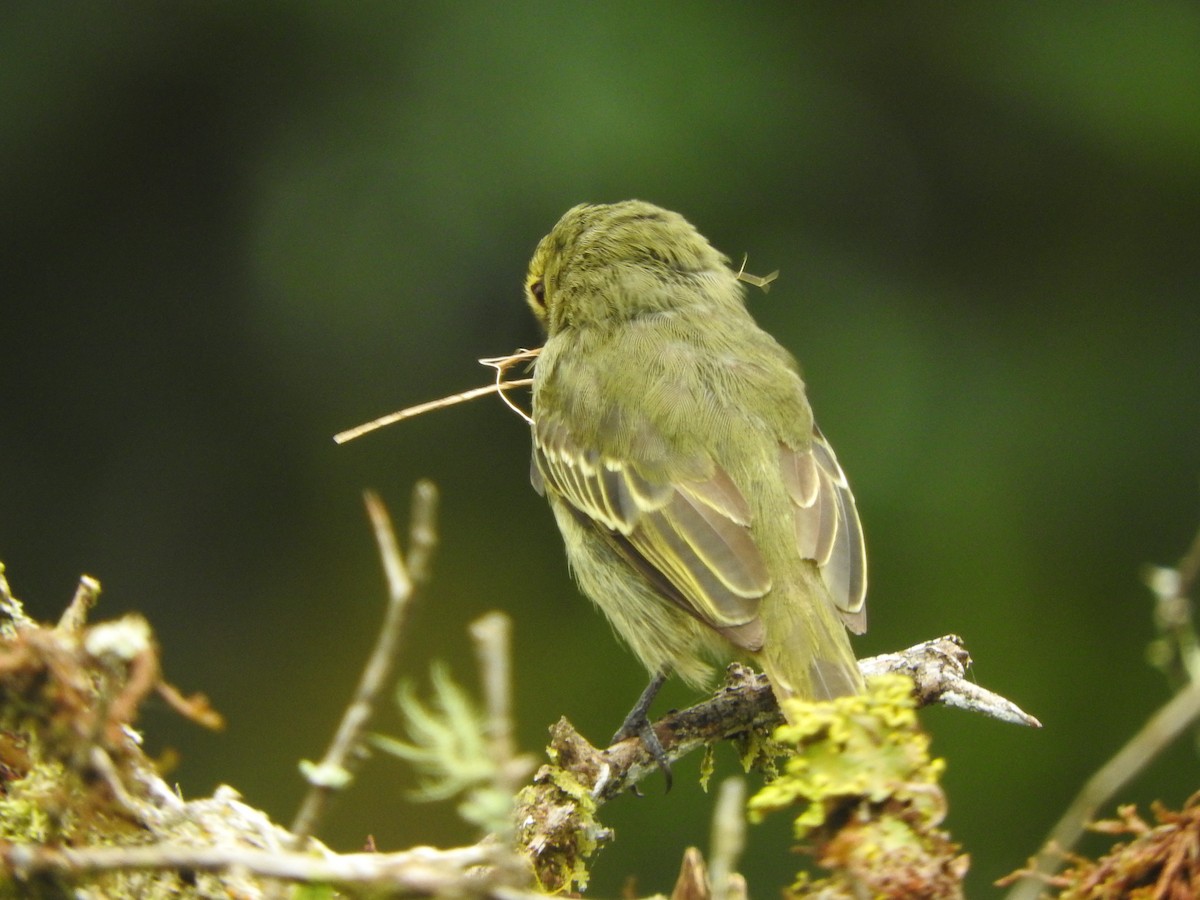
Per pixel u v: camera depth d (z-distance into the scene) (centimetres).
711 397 799
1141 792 1202
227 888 452
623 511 792
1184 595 439
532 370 942
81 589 454
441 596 1362
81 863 383
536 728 1313
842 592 724
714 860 417
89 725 421
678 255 888
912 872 441
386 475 1359
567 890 596
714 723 709
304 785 1317
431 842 1276
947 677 672
